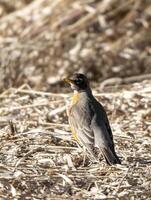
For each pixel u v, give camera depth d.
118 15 23.64
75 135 13.25
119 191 12.11
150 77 20.75
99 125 12.97
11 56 22.47
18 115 15.84
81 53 22.59
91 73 22.06
